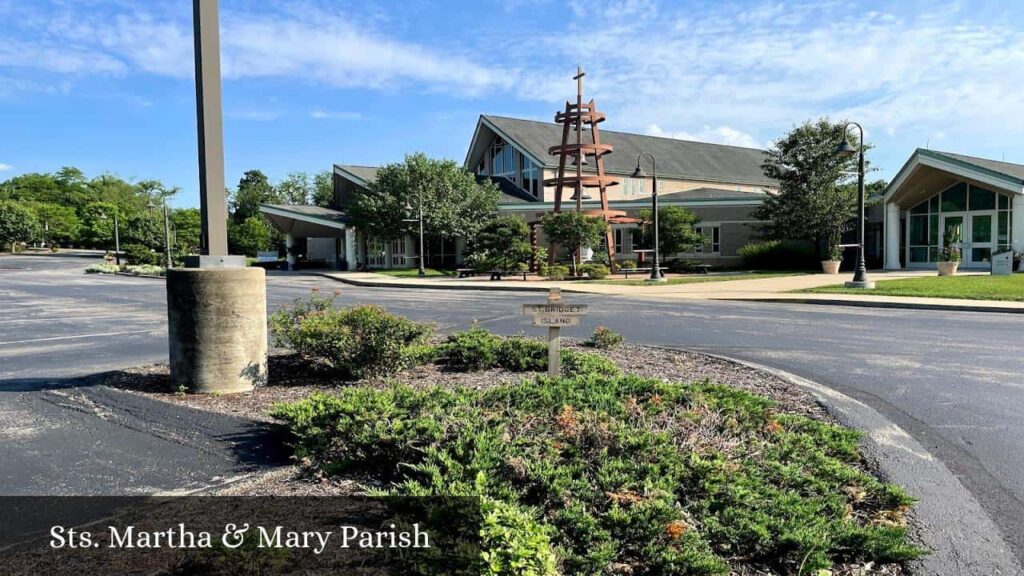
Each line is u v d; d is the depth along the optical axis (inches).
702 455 161.8
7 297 856.9
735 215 1419.8
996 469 179.5
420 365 297.9
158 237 2287.2
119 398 241.3
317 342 264.8
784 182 1263.5
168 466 168.1
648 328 479.8
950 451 194.4
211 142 257.9
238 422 207.8
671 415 196.7
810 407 238.2
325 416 178.2
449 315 582.2
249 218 2918.3
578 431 168.2
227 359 249.9
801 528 129.0
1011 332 444.8
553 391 209.9
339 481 157.6
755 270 1288.1
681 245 1300.4
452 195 1525.6
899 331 455.5
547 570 108.7
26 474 162.2
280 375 280.5
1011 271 916.6
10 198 3631.9
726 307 641.6
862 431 209.3
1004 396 262.8
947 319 524.7
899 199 1163.9
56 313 631.2
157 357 360.8
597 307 647.1
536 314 253.0
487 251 1224.8
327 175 3511.3
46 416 217.9
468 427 166.6
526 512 130.6
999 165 1135.0
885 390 273.7
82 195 3860.7
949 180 1120.8
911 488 164.6
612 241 1274.6
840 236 1214.9
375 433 165.5
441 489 135.3
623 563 120.6
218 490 150.9
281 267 1936.5
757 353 366.9
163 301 780.0
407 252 1675.7
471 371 287.3
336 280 1285.7
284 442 182.5
